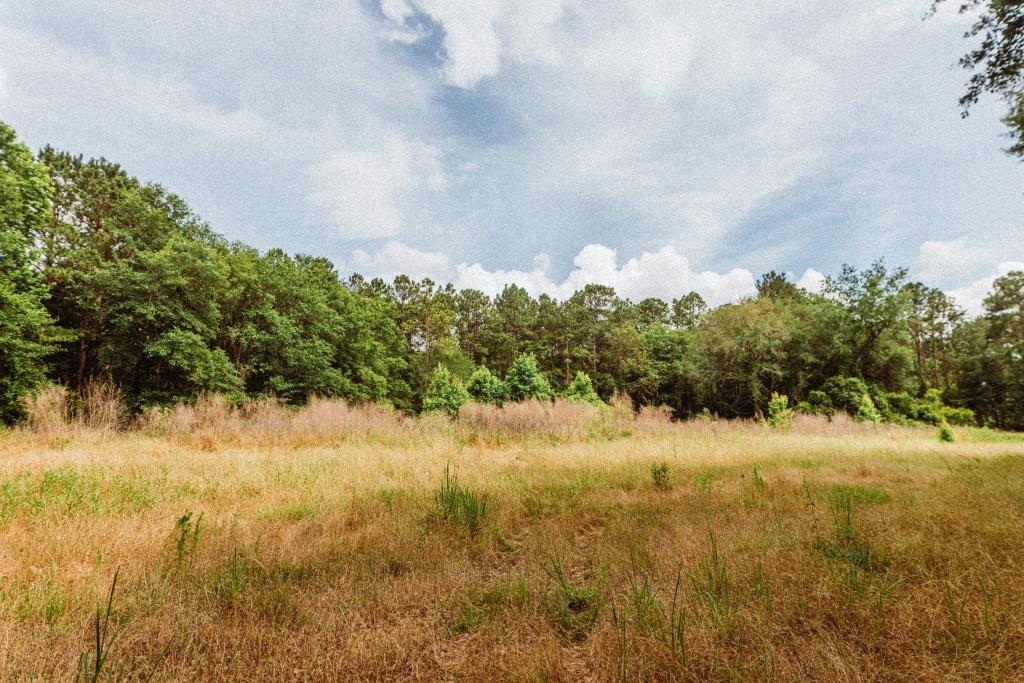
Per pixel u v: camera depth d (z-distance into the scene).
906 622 2.61
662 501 5.95
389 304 39.97
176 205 22.67
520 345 53.12
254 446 11.27
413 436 13.02
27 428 11.07
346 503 5.75
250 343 22.59
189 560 3.65
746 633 2.58
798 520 4.82
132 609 2.93
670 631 2.58
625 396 18.61
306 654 2.49
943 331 52.12
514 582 3.40
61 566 3.61
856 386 26.61
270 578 3.49
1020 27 6.22
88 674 2.22
